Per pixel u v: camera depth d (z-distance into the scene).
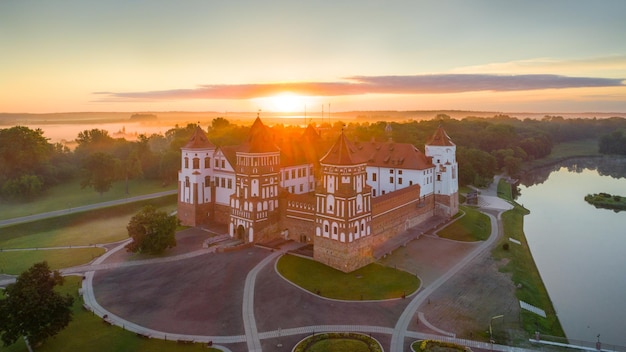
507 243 86.00
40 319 43.28
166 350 45.59
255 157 81.31
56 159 154.62
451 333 50.38
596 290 69.50
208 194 99.06
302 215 83.00
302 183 106.38
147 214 75.50
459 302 58.88
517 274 70.81
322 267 70.31
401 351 45.78
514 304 59.12
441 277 67.62
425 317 54.09
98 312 54.19
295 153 105.56
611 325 57.41
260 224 82.75
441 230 93.75
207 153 97.94
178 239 86.19
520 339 49.84
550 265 81.19
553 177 196.00
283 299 58.31
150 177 153.75
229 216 94.69
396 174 102.81
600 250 90.62
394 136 184.12
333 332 49.44
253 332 49.59
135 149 157.12
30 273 47.03
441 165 103.81
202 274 67.19
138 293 60.12
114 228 97.69
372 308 56.16
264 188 83.06
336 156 69.00
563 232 104.62
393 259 75.44
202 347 46.19
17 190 118.19
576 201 143.25
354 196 68.94
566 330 55.69
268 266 70.56
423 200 99.31
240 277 65.94
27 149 135.25
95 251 79.12
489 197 136.12
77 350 45.44
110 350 45.47
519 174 194.62
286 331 49.84
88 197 126.31
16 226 93.38
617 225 111.75
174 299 58.22
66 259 74.56
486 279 67.50
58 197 126.62
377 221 80.44
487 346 47.91
